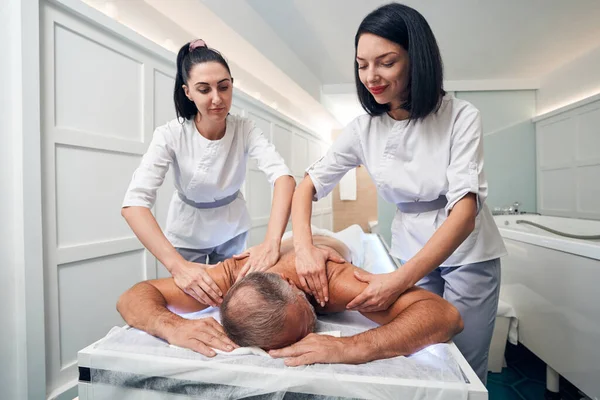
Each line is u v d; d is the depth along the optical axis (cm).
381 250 195
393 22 76
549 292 151
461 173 85
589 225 242
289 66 315
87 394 66
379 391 55
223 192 129
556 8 236
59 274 139
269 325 65
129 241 172
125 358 63
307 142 466
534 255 163
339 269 87
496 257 101
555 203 329
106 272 161
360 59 81
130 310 79
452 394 53
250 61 277
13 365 123
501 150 369
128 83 173
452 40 284
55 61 137
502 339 173
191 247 139
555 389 150
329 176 108
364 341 64
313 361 61
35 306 125
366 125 102
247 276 74
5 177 121
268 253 93
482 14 246
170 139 112
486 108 371
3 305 121
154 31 199
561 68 329
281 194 107
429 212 102
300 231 94
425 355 66
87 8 147
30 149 124
